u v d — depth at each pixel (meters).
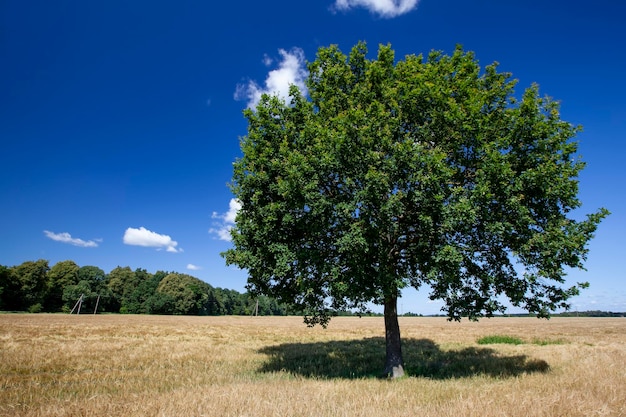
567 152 13.37
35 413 8.23
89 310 106.00
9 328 34.22
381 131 12.75
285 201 13.73
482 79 14.87
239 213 15.24
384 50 14.89
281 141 15.25
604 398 9.16
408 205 12.81
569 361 16.41
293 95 16.39
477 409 7.91
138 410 8.12
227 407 8.21
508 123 13.69
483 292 14.42
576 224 13.39
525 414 7.58
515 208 12.36
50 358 17.83
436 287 13.73
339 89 15.52
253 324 55.41
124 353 20.08
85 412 8.10
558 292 13.70
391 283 12.61
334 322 66.12
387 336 14.90
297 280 13.60
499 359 17.70
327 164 12.47
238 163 15.41
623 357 17.31
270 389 10.15
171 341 27.23
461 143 13.45
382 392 9.93
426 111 13.71
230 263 15.30
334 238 13.71
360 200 12.16
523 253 12.95
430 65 14.16
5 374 14.02
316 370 15.51
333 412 7.91
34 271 92.44
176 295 117.31
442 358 19.22
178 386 11.58
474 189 12.28
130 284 120.62
